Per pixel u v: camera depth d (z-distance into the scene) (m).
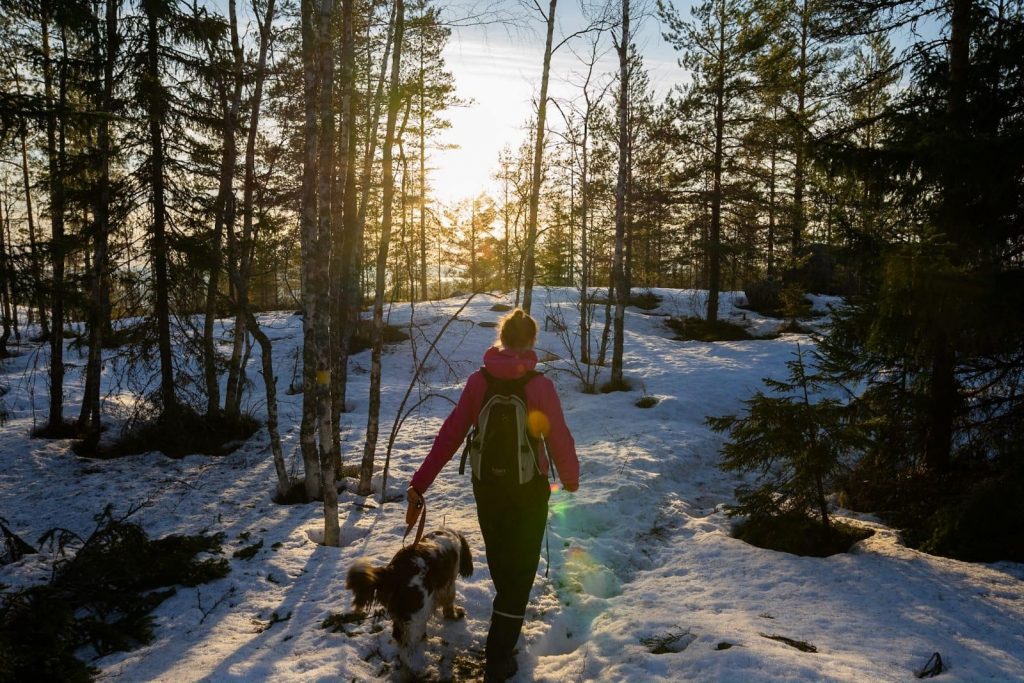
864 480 6.60
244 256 10.48
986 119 5.84
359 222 12.28
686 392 13.42
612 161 18.78
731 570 4.85
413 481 3.60
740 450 5.46
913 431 6.20
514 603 3.30
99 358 10.43
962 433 6.12
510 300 25.95
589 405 12.51
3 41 8.84
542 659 3.74
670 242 23.25
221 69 10.06
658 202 20.84
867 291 6.19
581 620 4.30
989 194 5.51
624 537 5.78
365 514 6.45
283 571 4.97
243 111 11.23
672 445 9.03
